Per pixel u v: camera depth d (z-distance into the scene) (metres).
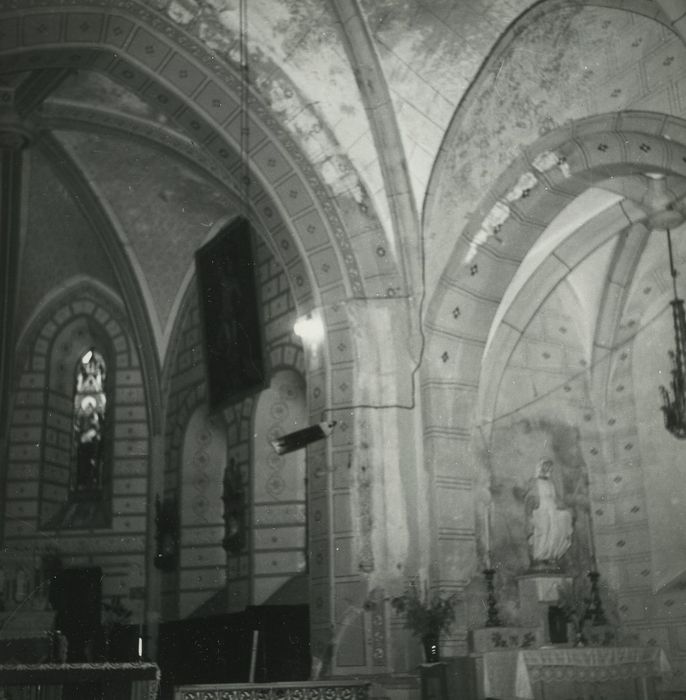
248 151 15.61
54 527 22.12
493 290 15.33
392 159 15.19
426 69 14.66
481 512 15.71
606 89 13.33
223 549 20.75
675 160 12.97
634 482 16.73
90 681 8.77
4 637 17.16
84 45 14.92
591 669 12.50
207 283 18.80
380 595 14.28
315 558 14.80
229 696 10.56
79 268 23.05
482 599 15.06
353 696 10.87
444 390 15.12
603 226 16.19
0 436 21.47
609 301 17.25
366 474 14.70
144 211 21.31
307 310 15.69
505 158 14.62
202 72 15.22
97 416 23.05
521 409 16.77
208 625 19.16
